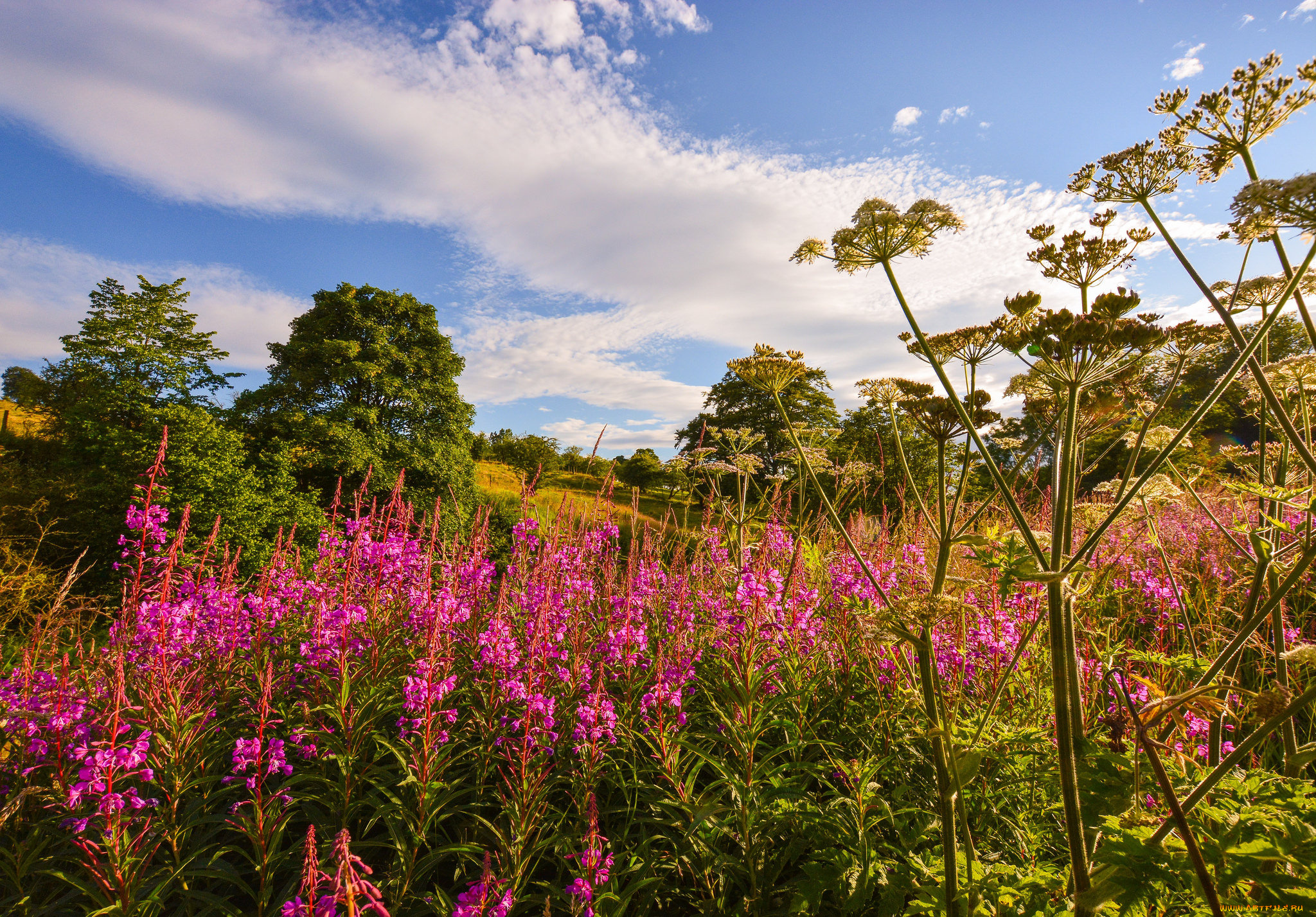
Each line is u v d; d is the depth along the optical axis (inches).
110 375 927.7
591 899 90.1
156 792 125.6
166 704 127.1
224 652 157.3
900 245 82.2
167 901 116.2
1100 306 63.1
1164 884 55.2
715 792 131.4
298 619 182.9
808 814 107.3
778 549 208.4
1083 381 66.7
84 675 133.8
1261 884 50.3
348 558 187.6
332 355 1040.8
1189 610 159.3
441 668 135.0
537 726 121.5
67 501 681.6
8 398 1749.5
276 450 911.0
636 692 147.6
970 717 120.0
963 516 219.6
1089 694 109.5
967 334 81.1
